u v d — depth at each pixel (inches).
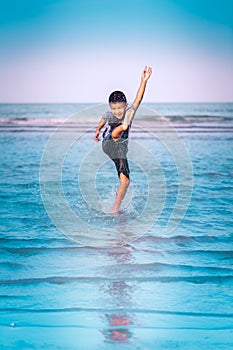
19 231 178.2
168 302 121.9
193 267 145.1
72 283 132.8
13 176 288.2
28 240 167.9
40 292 127.0
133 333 106.3
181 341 103.1
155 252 157.8
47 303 120.6
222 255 156.2
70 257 152.7
